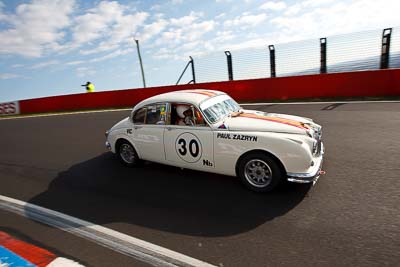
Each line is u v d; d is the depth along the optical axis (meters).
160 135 4.78
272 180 3.88
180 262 2.78
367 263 2.58
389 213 3.32
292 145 3.65
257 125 4.09
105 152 6.75
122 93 15.23
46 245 3.18
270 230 3.20
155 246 3.05
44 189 4.89
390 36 10.87
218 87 13.10
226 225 3.37
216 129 4.21
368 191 3.86
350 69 11.74
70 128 10.19
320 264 2.62
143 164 5.69
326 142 5.98
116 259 2.87
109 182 4.96
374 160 4.83
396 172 4.32
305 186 4.15
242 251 2.88
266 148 3.79
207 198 4.07
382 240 2.88
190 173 5.00
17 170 6.04
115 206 4.06
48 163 6.33
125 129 5.33
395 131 6.14
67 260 2.89
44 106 16.86
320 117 8.02
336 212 3.44
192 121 4.42
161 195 4.29
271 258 2.74
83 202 4.27
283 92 11.64
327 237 2.99
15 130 11.08
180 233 3.27
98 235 3.33
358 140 5.86
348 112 8.22
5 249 3.14
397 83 9.64
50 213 3.98
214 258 2.80
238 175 4.23
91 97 15.82
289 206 3.67
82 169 5.75
